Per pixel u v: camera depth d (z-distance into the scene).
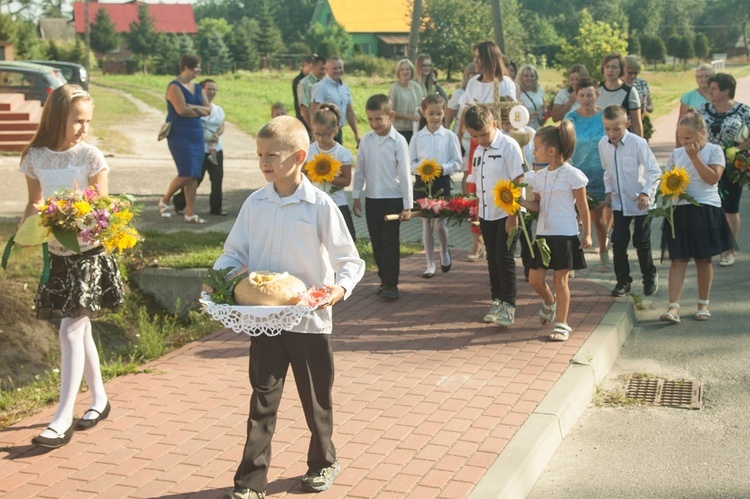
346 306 8.41
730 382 6.58
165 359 6.99
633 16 103.19
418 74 14.02
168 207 12.76
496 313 7.62
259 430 4.36
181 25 120.06
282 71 85.62
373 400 5.94
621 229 8.39
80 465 5.01
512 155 7.54
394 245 8.52
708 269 8.02
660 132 25.97
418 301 8.56
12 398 6.29
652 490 4.90
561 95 12.15
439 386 6.19
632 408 6.17
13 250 5.27
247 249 4.61
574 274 9.48
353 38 98.56
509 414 5.63
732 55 113.31
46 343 8.58
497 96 9.20
